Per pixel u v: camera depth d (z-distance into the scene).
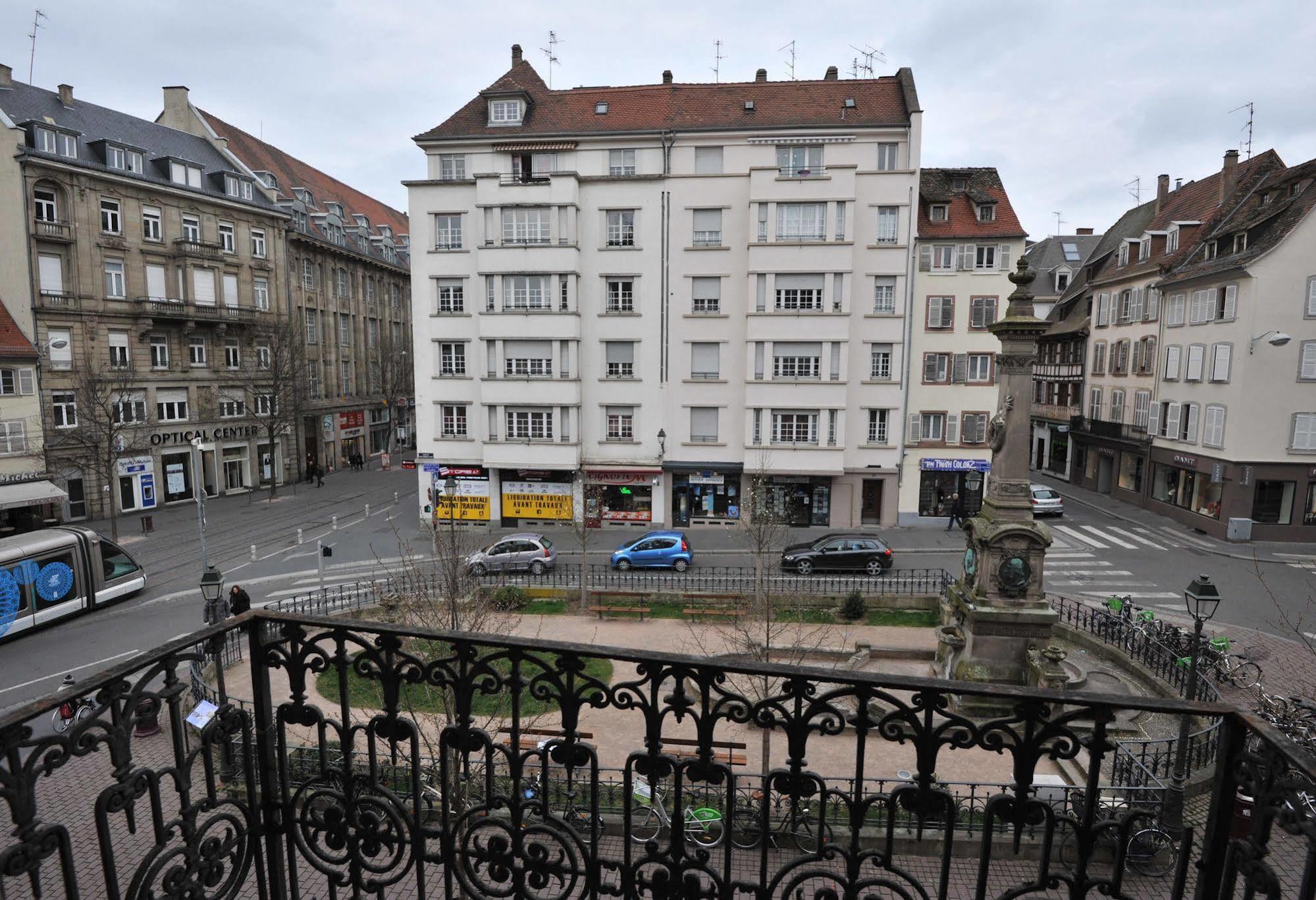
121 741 3.25
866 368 33.47
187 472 41.91
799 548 27.72
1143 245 40.38
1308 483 31.33
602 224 33.59
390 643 3.76
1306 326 30.45
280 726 4.06
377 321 62.75
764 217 32.44
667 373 34.16
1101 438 42.97
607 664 18.48
